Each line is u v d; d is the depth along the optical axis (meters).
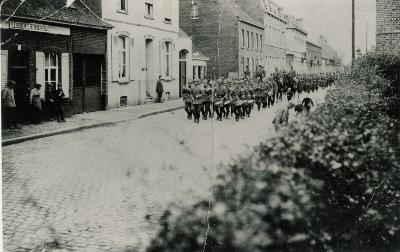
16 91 16.31
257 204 4.41
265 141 4.43
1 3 14.97
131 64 24.77
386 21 18.33
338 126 4.87
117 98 23.59
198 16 38.44
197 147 10.77
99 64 22.25
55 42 18.08
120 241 6.17
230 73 36.53
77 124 17.30
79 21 19.34
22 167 10.52
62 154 12.02
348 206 5.00
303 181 4.36
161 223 6.09
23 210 7.50
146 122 18.66
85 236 6.40
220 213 4.52
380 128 6.43
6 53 15.44
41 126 16.59
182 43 31.31
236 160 4.46
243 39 38.12
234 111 17.70
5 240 6.27
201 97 18.23
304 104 5.98
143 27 25.86
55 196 8.27
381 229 5.23
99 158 11.41
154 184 8.42
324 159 4.44
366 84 9.90
